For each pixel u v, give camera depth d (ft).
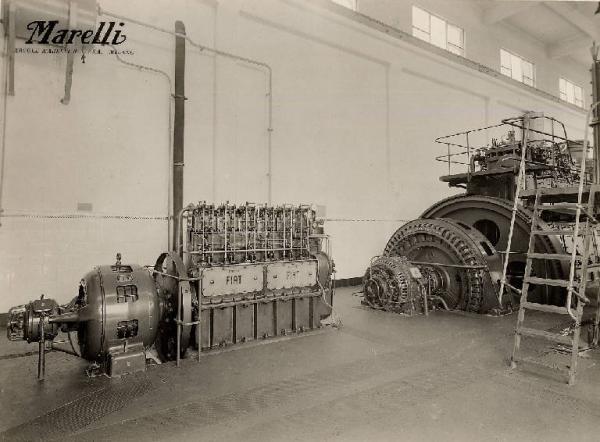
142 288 13.67
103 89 22.43
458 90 41.47
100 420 9.93
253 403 10.85
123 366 12.87
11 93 19.42
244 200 27.32
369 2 34.37
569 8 43.75
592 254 21.67
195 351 15.05
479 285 21.53
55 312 12.82
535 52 51.80
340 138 32.35
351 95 33.09
